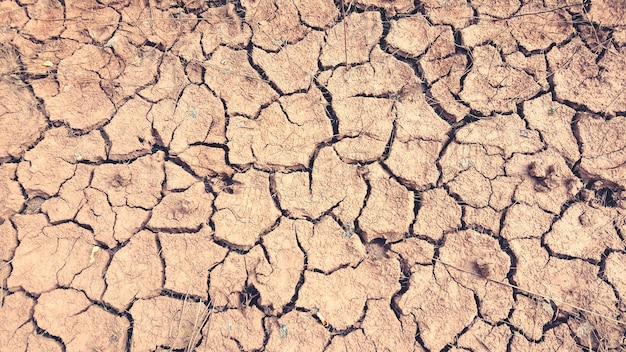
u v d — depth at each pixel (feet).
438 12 10.50
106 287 9.29
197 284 9.26
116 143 9.98
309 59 10.41
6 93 10.22
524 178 9.60
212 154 9.91
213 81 10.28
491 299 9.04
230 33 10.54
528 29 10.41
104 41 10.53
